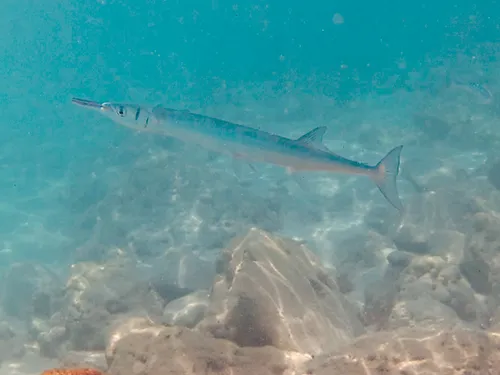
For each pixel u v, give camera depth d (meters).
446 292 6.70
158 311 7.38
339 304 5.99
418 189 11.73
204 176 12.98
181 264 8.61
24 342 7.52
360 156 15.39
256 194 12.53
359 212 11.17
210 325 5.00
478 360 3.50
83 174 15.36
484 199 9.16
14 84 33.94
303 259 6.32
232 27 60.19
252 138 5.28
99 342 6.56
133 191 12.30
